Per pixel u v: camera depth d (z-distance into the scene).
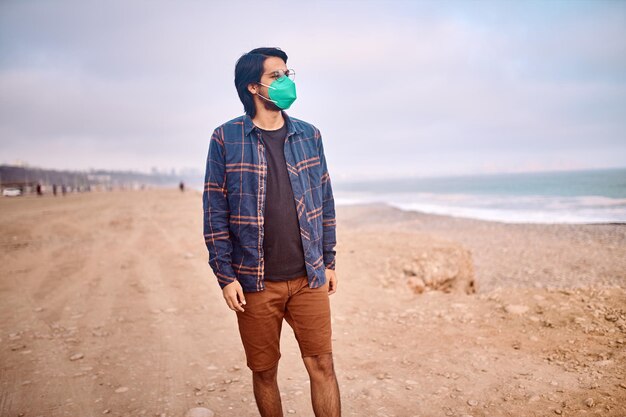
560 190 54.19
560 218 22.50
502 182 112.88
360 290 5.98
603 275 10.87
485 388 2.92
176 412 2.78
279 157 1.95
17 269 7.64
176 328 4.53
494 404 2.70
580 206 29.50
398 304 5.24
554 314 4.16
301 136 2.03
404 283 6.66
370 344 3.93
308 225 1.96
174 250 9.44
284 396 2.96
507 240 16.80
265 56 1.91
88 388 3.14
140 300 5.63
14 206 27.91
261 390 2.10
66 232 12.92
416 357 3.56
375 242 9.22
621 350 3.26
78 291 6.11
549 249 14.58
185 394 3.03
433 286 7.18
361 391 2.99
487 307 4.70
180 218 16.91
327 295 2.06
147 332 4.41
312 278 1.96
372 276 6.79
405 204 41.75
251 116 1.98
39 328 4.54
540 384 2.90
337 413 2.03
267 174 1.91
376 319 4.68
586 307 4.19
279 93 1.88
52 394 3.06
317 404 2.03
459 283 7.72
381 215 30.00
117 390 3.11
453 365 3.34
